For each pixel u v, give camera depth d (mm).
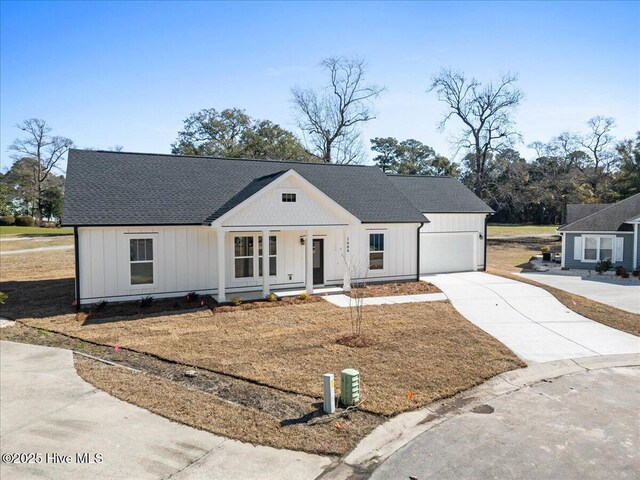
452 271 23828
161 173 18328
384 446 6488
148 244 15711
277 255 18125
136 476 5613
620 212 27141
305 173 21656
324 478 5672
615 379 9164
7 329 12422
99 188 16312
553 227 57875
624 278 23250
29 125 61781
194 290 16484
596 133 54094
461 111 45406
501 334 12156
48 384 8539
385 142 72000
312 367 9422
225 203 17375
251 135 46750
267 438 6551
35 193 62531
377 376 8945
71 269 24625
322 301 16062
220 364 9570
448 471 5859
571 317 14102
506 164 50344
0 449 6270
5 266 25672
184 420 7066
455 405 7879
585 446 6492
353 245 19484
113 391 8188
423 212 22594
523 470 5879
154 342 11133
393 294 17453
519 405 7898
